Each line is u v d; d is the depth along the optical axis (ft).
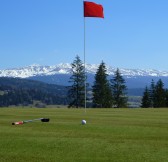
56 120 102.01
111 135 70.08
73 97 379.96
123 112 155.22
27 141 61.52
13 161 47.78
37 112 149.28
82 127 82.07
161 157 50.55
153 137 67.92
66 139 64.08
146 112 156.25
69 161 48.06
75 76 379.14
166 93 399.65
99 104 389.60
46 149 55.26
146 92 403.34
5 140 62.39
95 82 392.47
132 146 58.29
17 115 125.70
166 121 102.06
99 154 52.26
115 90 396.37
